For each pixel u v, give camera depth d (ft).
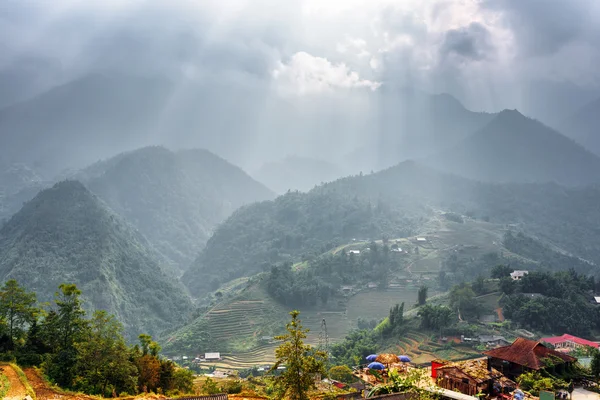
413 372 134.10
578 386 165.48
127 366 177.17
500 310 525.34
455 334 480.23
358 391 154.61
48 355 177.37
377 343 509.35
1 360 173.37
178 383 207.82
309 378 114.01
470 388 147.84
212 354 589.73
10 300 188.44
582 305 515.91
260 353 601.21
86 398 153.17
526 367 165.27
